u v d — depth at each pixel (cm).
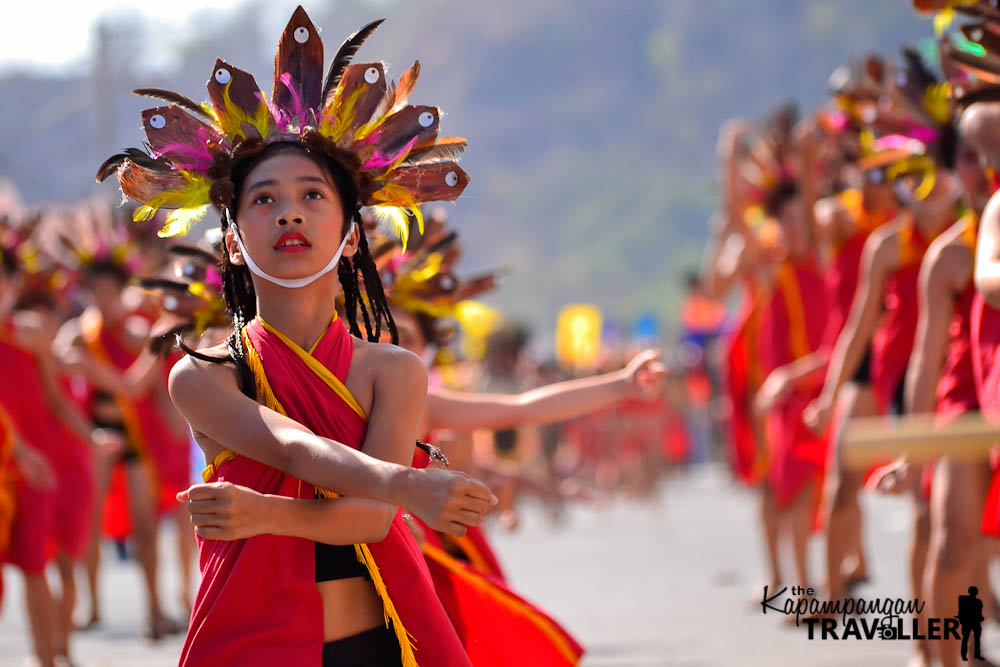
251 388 961
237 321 985
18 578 4019
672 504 6344
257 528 879
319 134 992
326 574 952
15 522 1959
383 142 1021
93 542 2669
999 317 1384
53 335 2439
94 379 2472
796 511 2430
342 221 995
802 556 2433
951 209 1919
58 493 2231
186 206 1033
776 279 2623
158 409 2586
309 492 945
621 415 5956
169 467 2569
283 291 974
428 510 853
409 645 945
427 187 1053
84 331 2664
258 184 976
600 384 1341
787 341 2588
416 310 1504
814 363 2362
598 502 1812
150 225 2689
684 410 8150
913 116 1720
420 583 966
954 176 1727
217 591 933
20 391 2197
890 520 4691
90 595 2678
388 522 921
